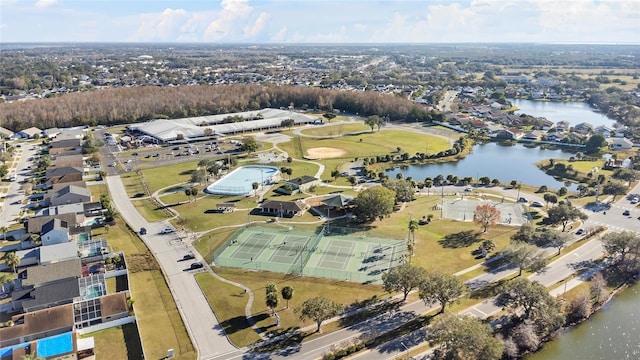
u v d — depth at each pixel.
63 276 104.88
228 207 154.62
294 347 86.12
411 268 99.50
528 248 111.88
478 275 112.06
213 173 189.25
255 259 119.88
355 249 125.69
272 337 89.00
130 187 178.50
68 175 182.00
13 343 86.38
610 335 92.94
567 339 91.56
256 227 140.50
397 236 133.88
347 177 193.12
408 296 103.19
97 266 115.81
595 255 122.19
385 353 84.56
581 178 192.88
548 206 158.25
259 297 102.56
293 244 128.62
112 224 142.25
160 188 177.12
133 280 109.81
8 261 112.88
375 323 93.31
